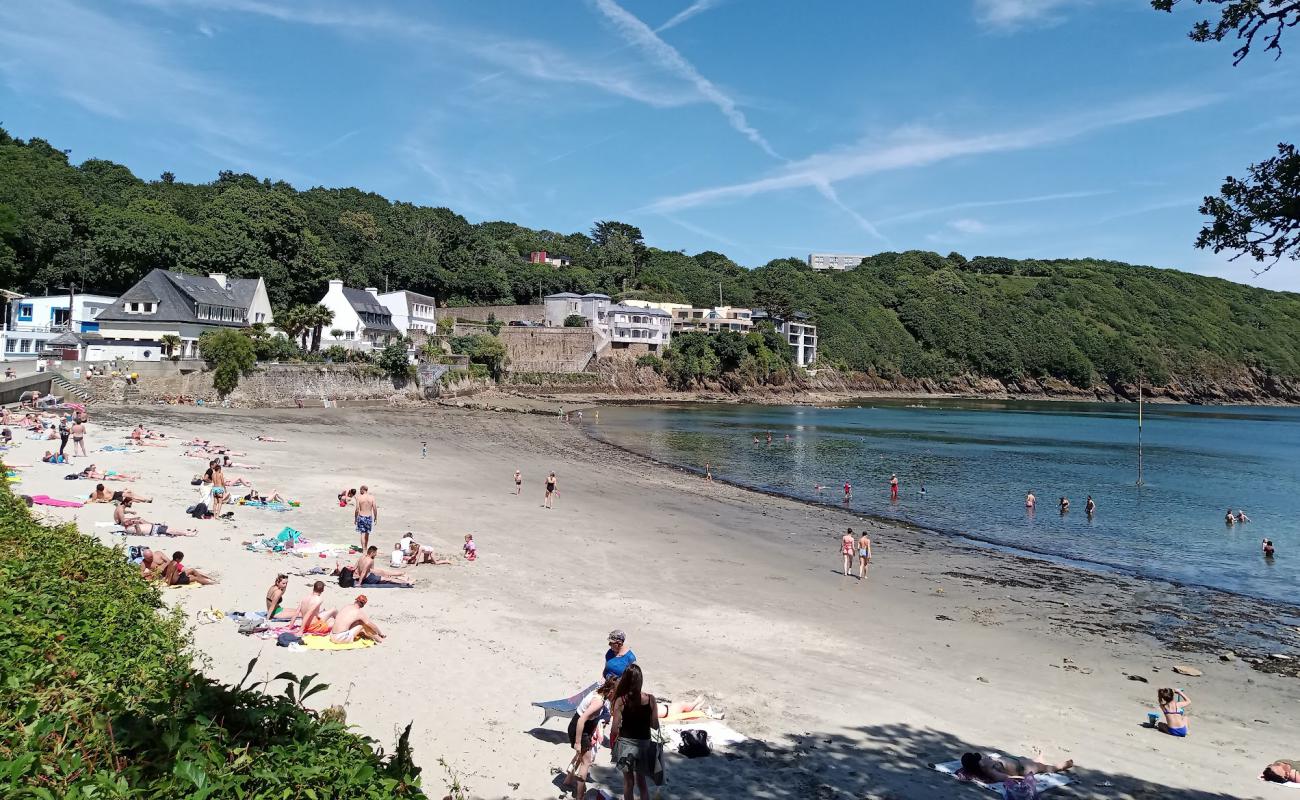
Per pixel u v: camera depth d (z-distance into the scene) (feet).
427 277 459.73
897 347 622.54
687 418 332.80
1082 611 78.23
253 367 239.30
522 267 538.88
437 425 234.79
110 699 21.62
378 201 577.43
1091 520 137.80
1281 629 75.56
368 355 296.51
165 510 85.20
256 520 87.35
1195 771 42.63
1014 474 193.57
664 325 481.87
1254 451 273.13
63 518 74.84
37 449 118.11
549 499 116.57
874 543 108.06
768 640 61.00
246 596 57.52
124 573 40.22
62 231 265.34
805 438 266.36
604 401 401.08
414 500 110.93
